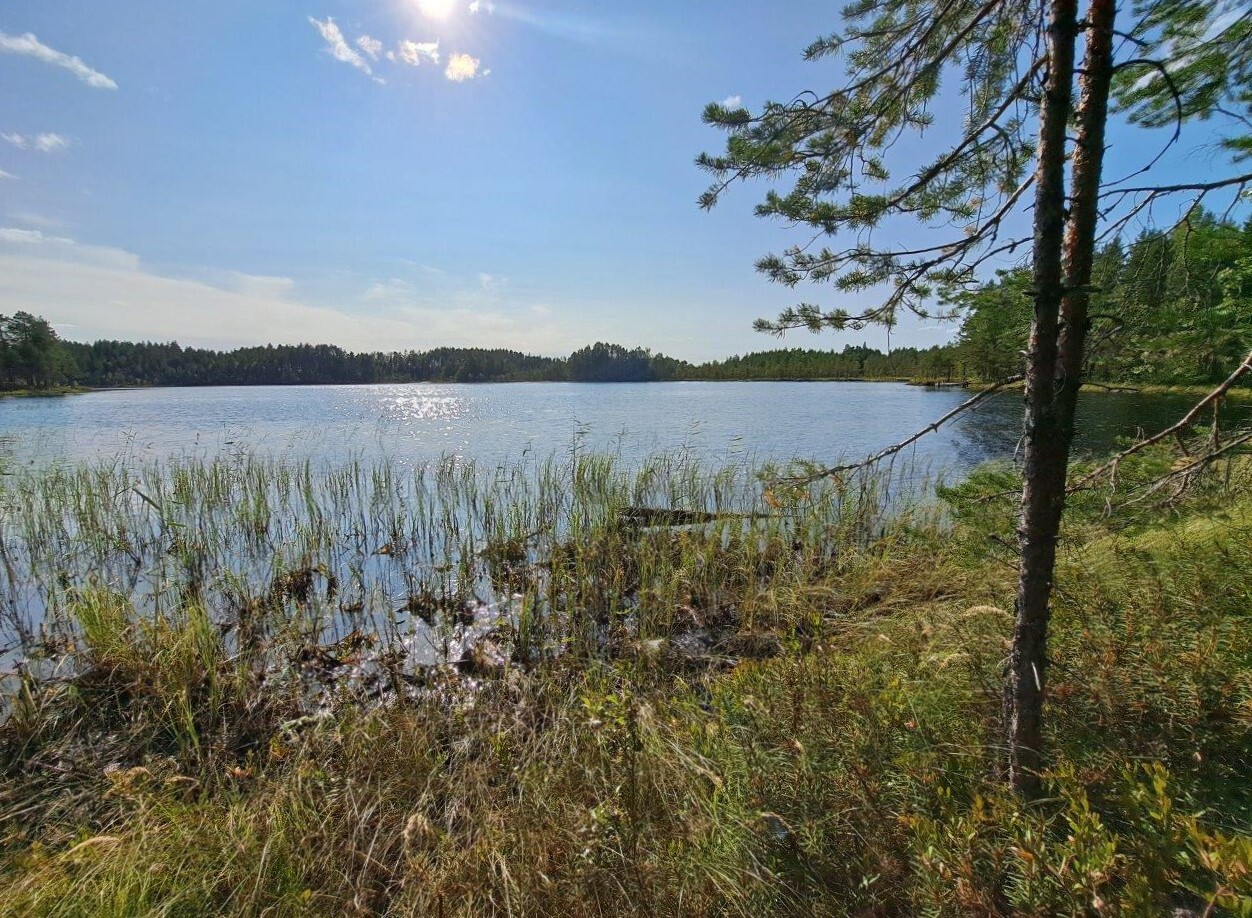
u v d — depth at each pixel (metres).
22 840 3.08
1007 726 2.28
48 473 11.30
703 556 6.88
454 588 6.84
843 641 4.80
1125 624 2.85
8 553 8.10
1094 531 3.69
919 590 5.75
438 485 11.16
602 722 2.96
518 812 2.73
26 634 5.71
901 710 2.58
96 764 3.73
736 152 2.97
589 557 6.98
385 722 3.70
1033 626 2.16
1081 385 2.07
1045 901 1.63
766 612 5.87
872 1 2.76
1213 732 2.30
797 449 16.67
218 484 10.55
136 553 8.25
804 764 2.44
